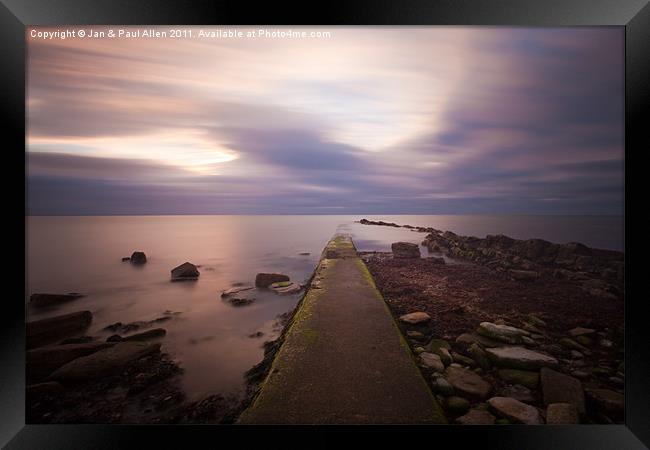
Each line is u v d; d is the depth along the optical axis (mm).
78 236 15617
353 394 2385
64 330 4930
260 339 4711
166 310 5977
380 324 3502
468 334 3711
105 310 6035
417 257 8961
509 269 7281
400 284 6020
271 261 10641
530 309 4730
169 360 4016
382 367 2693
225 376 3674
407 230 18328
